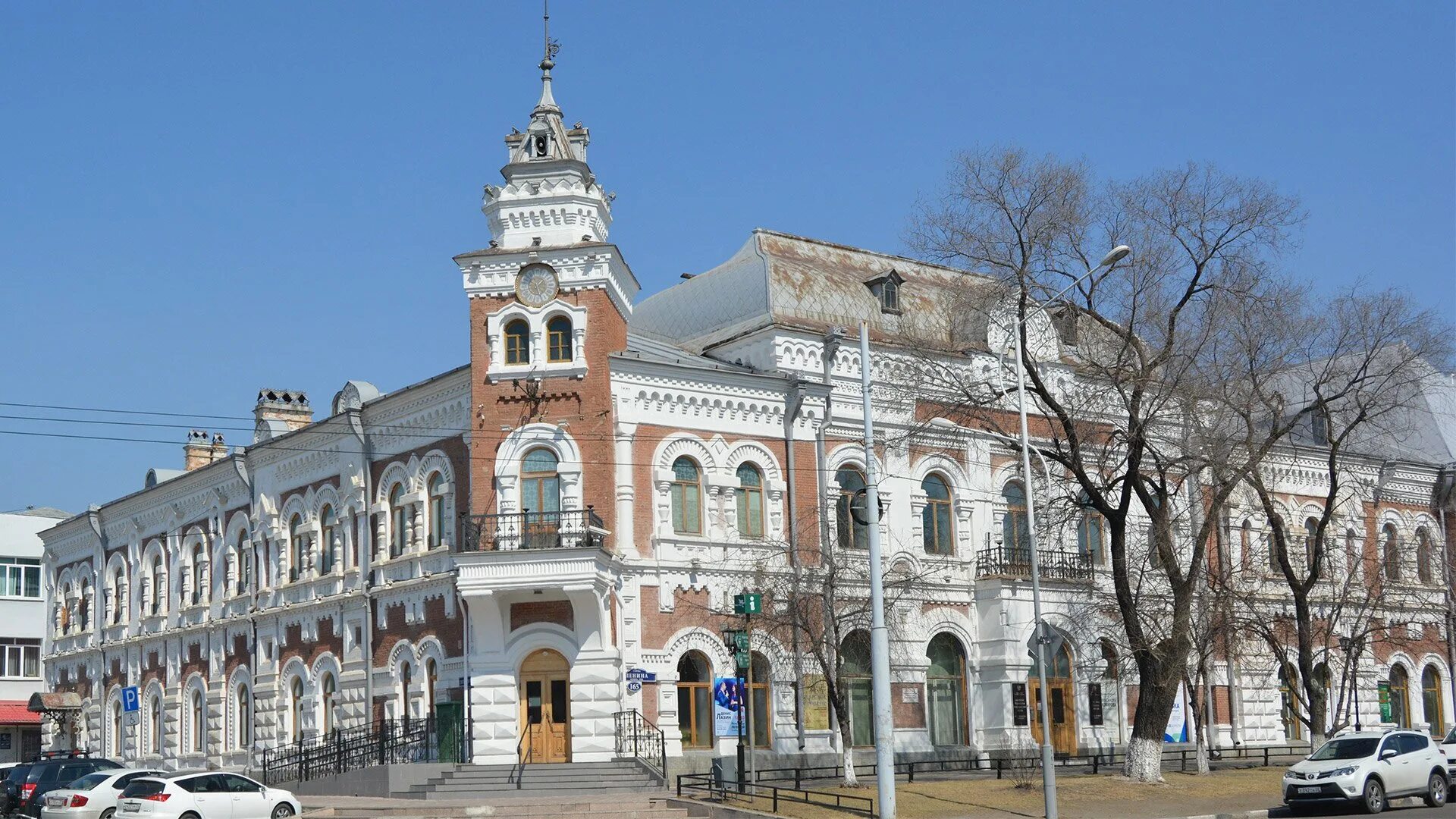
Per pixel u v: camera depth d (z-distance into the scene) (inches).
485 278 1733.5
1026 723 1923.0
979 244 1632.6
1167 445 2026.3
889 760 1285.7
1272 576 2223.2
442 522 1809.8
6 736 3048.7
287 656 2071.9
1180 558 2143.2
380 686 1875.0
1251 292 1684.3
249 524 2203.5
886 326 2018.9
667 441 1763.0
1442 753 1480.1
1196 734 1942.7
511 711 1648.6
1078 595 1994.3
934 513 1964.8
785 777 1695.4
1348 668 2154.3
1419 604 2447.1
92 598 2664.9
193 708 2304.4
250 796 1422.2
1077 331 1731.1
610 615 1672.0
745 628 1544.0
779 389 1850.4
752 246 2068.2
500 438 1704.0
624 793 1508.4
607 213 1812.3
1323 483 2395.4
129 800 1393.9
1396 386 1898.4
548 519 1675.7
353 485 1958.7
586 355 1702.8
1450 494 2546.8
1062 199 1631.4
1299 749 2250.2
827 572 1765.5
